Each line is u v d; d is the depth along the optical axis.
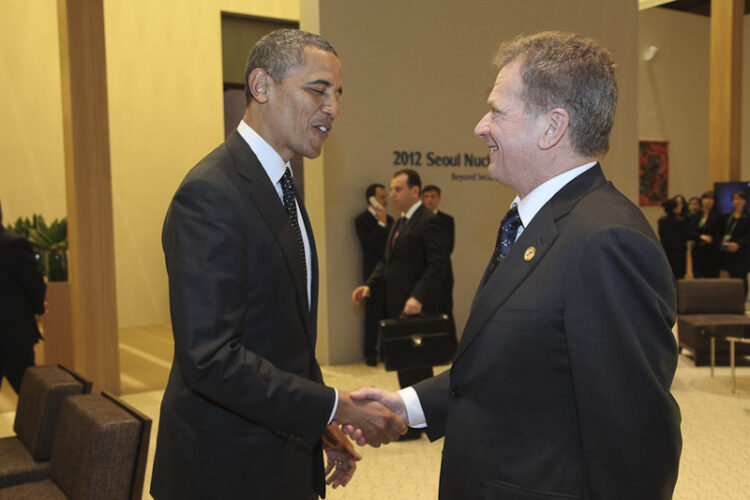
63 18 4.77
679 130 12.39
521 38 1.26
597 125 1.18
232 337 1.28
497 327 1.17
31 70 7.77
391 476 3.48
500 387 1.16
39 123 7.83
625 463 1.02
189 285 1.26
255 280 1.37
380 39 6.00
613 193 1.17
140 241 8.55
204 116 8.78
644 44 11.86
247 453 1.41
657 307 1.02
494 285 1.21
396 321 3.70
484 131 1.27
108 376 4.97
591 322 1.04
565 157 1.20
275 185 1.49
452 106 6.43
